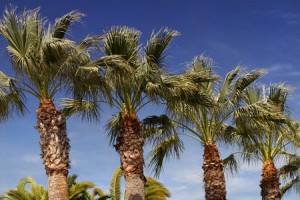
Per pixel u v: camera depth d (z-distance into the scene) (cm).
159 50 1391
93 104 1620
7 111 1345
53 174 1220
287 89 1895
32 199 2591
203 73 1507
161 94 1414
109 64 1309
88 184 2734
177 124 1797
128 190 1409
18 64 1234
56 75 1258
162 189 2809
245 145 2106
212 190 1772
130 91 1455
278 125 1792
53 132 1244
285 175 2377
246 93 1931
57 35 1262
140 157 1439
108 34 1354
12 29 1223
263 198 2091
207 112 1778
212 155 1797
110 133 1670
